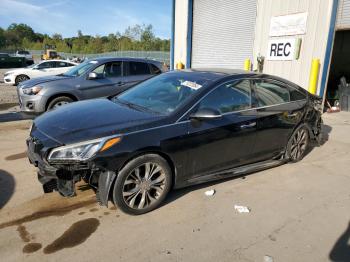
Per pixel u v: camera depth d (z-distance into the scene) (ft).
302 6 29.37
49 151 9.73
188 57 45.01
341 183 13.82
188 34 44.11
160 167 10.75
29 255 8.56
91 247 8.96
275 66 32.99
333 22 26.99
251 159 13.74
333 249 9.20
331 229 10.22
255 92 13.51
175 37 46.70
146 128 10.41
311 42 29.09
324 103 30.25
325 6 27.45
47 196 11.75
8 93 41.63
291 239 9.62
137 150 10.04
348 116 28.27
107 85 24.08
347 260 8.75
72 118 11.19
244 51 37.01
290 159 15.75
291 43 30.76
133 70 25.73
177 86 12.78
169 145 10.69
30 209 10.84
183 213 10.91
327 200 12.20
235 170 13.17
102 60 24.58
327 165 15.96
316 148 18.70
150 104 12.31
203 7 41.86
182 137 10.97
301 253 8.98
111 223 10.16
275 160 15.07
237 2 36.76
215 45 41.11
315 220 10.74
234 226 10.23
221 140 12.10
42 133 10.46
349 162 16.47
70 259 8.45
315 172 15.01
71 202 11.38
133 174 10.33
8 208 10.85
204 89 11.94
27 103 21.98
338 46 42.19
